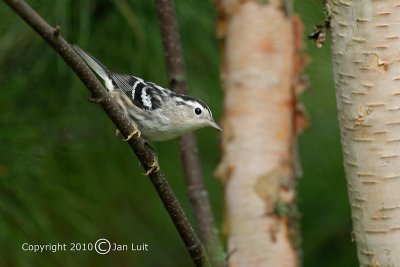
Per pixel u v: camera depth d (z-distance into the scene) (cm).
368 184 775
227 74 564
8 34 985
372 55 762
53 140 1045
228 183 564
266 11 557
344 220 1239
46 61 1022
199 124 1088
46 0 993
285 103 560
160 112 1070
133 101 1059
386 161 767
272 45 557
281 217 557
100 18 1032
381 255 779
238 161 561
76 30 1011
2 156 1003
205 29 1059
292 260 558
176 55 1048
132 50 1055
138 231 1237
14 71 1027
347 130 782
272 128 558
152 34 1068
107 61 1056
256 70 557
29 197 1006
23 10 652
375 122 767
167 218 1247
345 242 1257
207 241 1064
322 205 1241
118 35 1045
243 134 559
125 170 1123
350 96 775
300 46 563
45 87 1038
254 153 558
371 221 778
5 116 1010
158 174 824
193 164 1097
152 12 1072
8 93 1012
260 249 557
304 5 1020
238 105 560
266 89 557
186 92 1080
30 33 998
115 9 1030
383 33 759
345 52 773
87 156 1080
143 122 1073
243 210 560
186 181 1095
